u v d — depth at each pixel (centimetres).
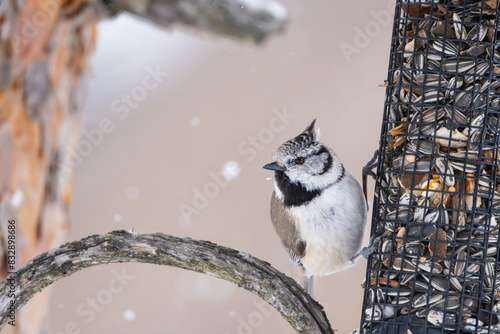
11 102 816
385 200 705
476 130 678
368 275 700
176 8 863
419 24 704
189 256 648
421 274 670
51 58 838
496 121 686
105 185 1388
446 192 676
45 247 846
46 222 849
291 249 848
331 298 1228
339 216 786
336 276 1253
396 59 721
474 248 670
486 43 685
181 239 659
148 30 1440
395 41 725
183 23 882
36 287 638
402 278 675
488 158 682
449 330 651
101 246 645
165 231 1334
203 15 873
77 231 1325
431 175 684
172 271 1370
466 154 676
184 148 1400
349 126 1378
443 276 662
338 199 786
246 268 652
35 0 824
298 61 1436
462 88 686
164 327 1329
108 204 1369
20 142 822
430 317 655
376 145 1350
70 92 865
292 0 1419
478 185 677
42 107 834
